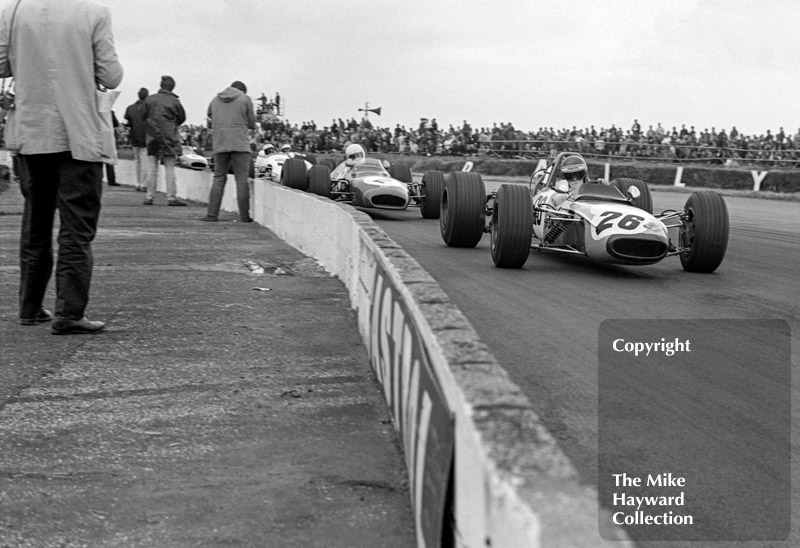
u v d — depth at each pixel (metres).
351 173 14.95
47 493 3.08
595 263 8.90
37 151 5.04
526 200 8.20
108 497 3.05
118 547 2.70
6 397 4.09
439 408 2.12
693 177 27.38
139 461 3.38
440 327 2.37
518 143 35.22
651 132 32.62
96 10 5.07
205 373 4.54
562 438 3.53
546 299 6.64
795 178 25.06
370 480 3.19
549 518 1.21
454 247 9.96
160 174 19.20
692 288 7.37
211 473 3.27
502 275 7.87
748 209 19.42
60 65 4.97
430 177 13.88
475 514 1.59
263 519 2.89
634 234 7.74
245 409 3.98
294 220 9.73
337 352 5.00
